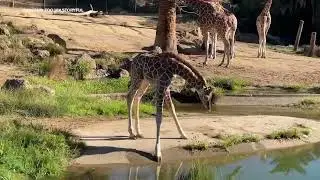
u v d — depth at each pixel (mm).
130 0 42531
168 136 11750
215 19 21297
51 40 22844
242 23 37000
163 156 10852
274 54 26562
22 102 13375
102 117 13531
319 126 13734
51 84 16594
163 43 22375
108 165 10359
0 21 25594
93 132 11836
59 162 10023
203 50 24484
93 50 23094
